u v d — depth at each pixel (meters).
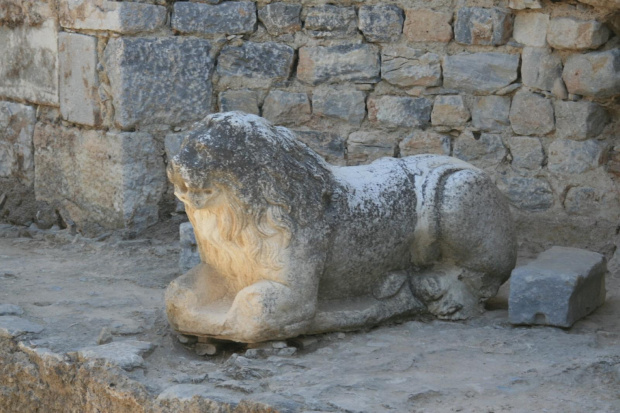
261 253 4.76
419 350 4.76
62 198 7.52
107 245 6.94
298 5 7.12
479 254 5.32
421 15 6.86
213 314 4.80
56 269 6.38
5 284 5.97
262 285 4.71
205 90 7.26
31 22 7.50
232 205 4.73
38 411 4.89
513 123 6.67
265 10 7.19
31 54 7.56
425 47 6.90
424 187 5.27
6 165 7.88
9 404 5.04
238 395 4.20
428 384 4.27
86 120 7.20
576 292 5.12
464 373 4.43
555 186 6.58
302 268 4.78
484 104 6.76
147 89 7.05
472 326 5.21
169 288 4.94
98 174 7.21
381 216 5.10
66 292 5.82
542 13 6.49
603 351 4.73
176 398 4.22
